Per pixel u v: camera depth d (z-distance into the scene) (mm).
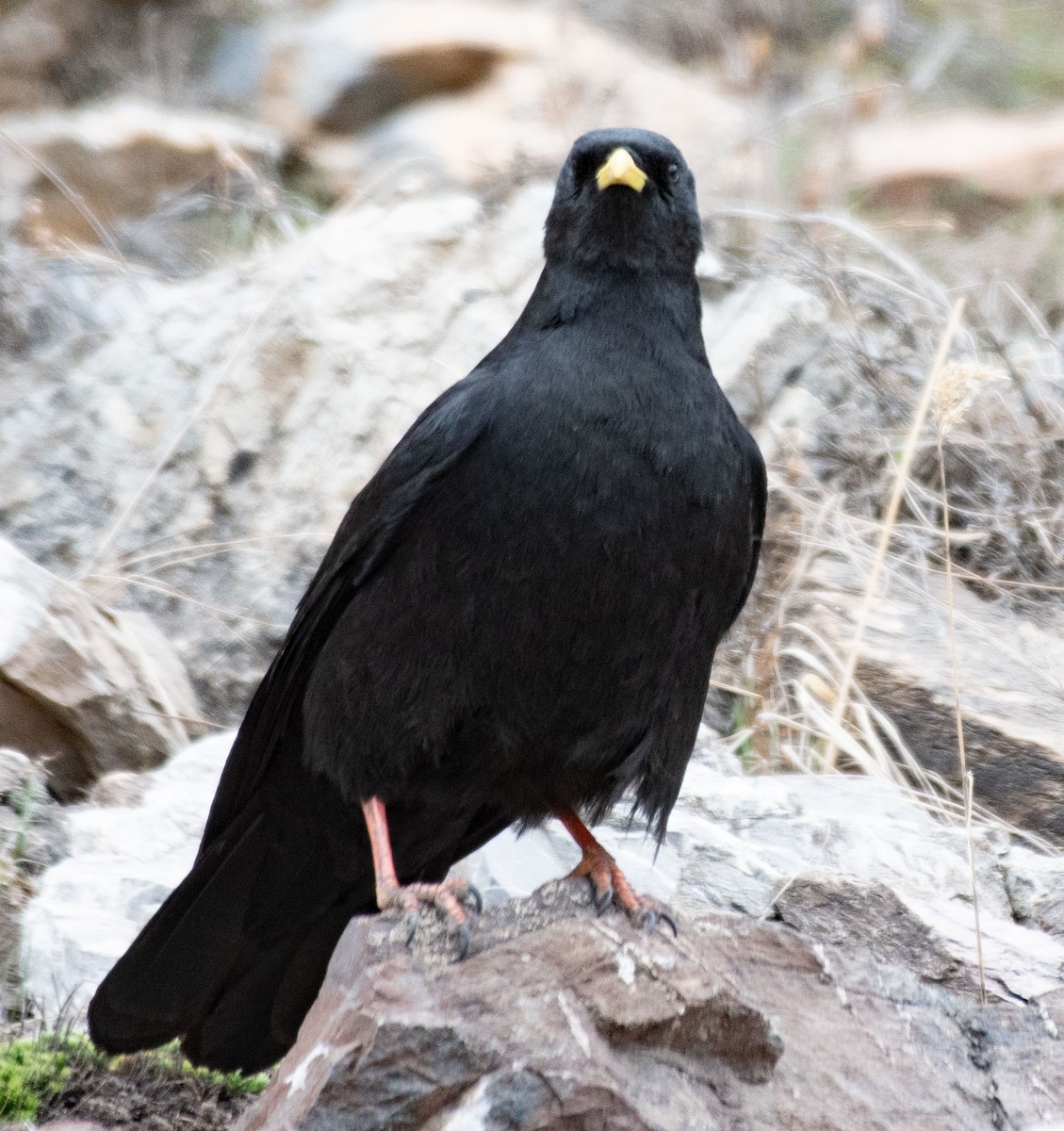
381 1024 6648
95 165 20297
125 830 10320
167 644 12641
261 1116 7016
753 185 20000
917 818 10617
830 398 14422
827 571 13047
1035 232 21156
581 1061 6715
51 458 14547
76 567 13914
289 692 9062
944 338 12234
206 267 18031
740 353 14398
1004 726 11461
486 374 8727
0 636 11062
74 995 8898
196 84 25516
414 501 8344
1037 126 25078
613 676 8352
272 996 8852
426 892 7750
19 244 17219
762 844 10094
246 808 9031
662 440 8250
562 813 8773
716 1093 7043
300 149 23859
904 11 29984
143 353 15164
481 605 8242
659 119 22828
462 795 8727
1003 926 9109
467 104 23969
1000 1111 7426
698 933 7871
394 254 15523
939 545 13656
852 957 7949
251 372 14742
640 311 8695
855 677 11961
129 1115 8203
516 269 15508
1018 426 14125
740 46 26609
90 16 25891
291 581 13602
